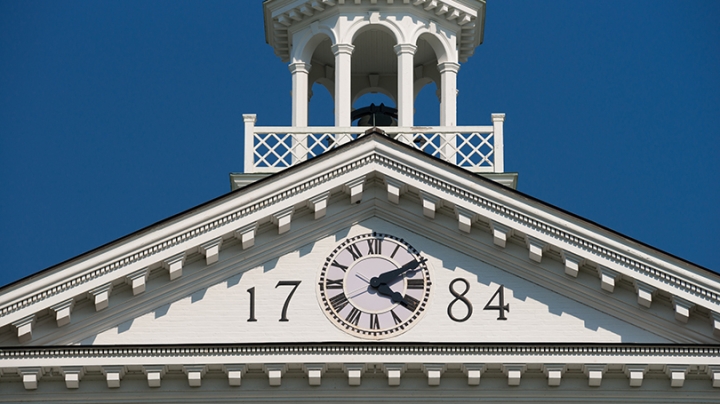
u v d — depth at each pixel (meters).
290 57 58.34
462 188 48.47
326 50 59.16
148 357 46.69
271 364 46.59
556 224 48.00
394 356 46.69
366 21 57.16
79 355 46.62
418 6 57.44
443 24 58.00
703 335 47.47
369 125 57.62
